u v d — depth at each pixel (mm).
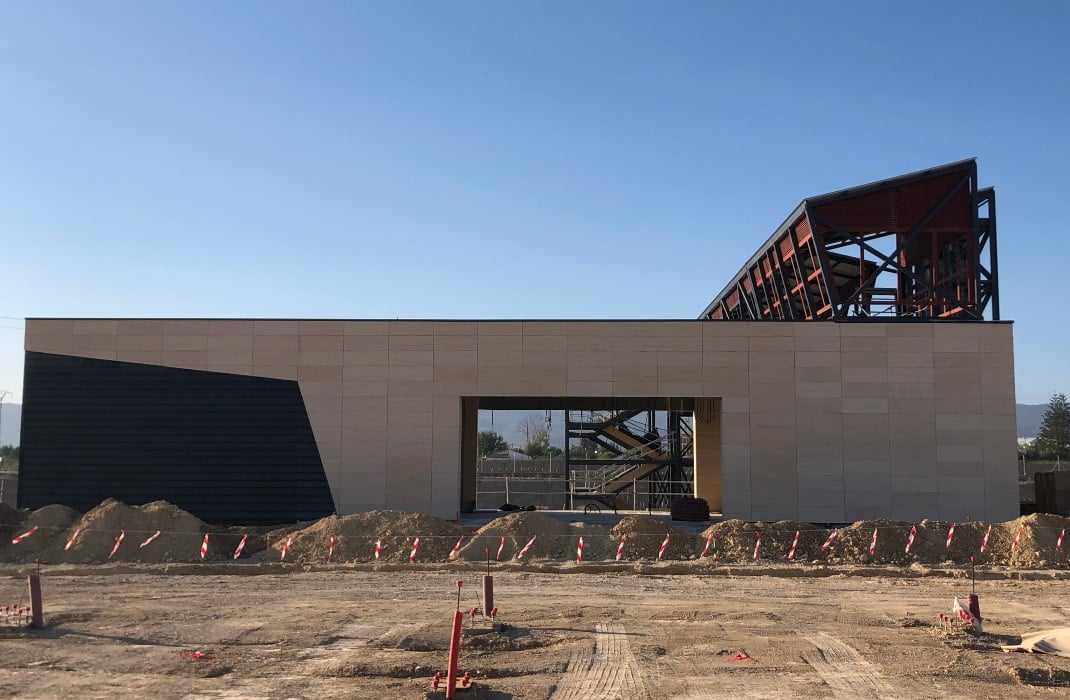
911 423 35938
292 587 21750
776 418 36250
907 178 40562
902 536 27812
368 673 13406
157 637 15758
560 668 13789
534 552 27188
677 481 49469
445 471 36531
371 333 37188
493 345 37062
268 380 36969
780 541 28094
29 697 12062
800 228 42219
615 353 36875
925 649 15188
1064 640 15781
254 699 12055
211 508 36250
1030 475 72375
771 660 14375
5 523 28750
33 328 37062
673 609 18938
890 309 46125
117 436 36562
